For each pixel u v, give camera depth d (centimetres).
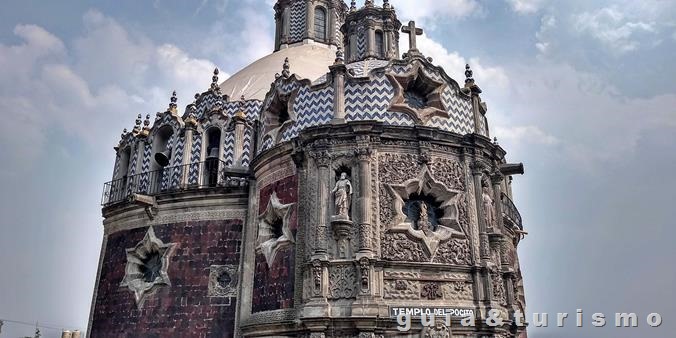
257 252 2462
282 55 4012
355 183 2166
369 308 1953
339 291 2033
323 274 2047
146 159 3262
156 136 3278
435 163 2280
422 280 2092
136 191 3194
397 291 2050
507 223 3002
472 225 2252
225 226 2734
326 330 1973
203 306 2619
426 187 2244
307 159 2275
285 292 2200
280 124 2667
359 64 2678
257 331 2266
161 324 2664
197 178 3003
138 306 2758
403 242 2119
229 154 3028
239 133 3036
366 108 2317
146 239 2867
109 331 2852
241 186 2742
